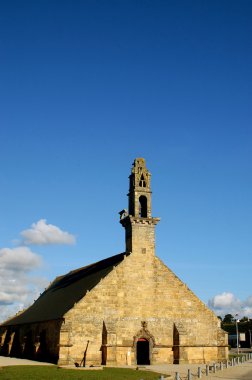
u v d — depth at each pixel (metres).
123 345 58.50
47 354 60.59
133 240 64.12
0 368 44.69
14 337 75.25
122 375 42.53
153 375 43.53
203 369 51.31
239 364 60.28
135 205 66.25
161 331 61.38
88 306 58.22
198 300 64.50
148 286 62.50
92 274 70.12
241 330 148.88
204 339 62.94
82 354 56.25
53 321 60.31
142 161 69.56
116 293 60.31
